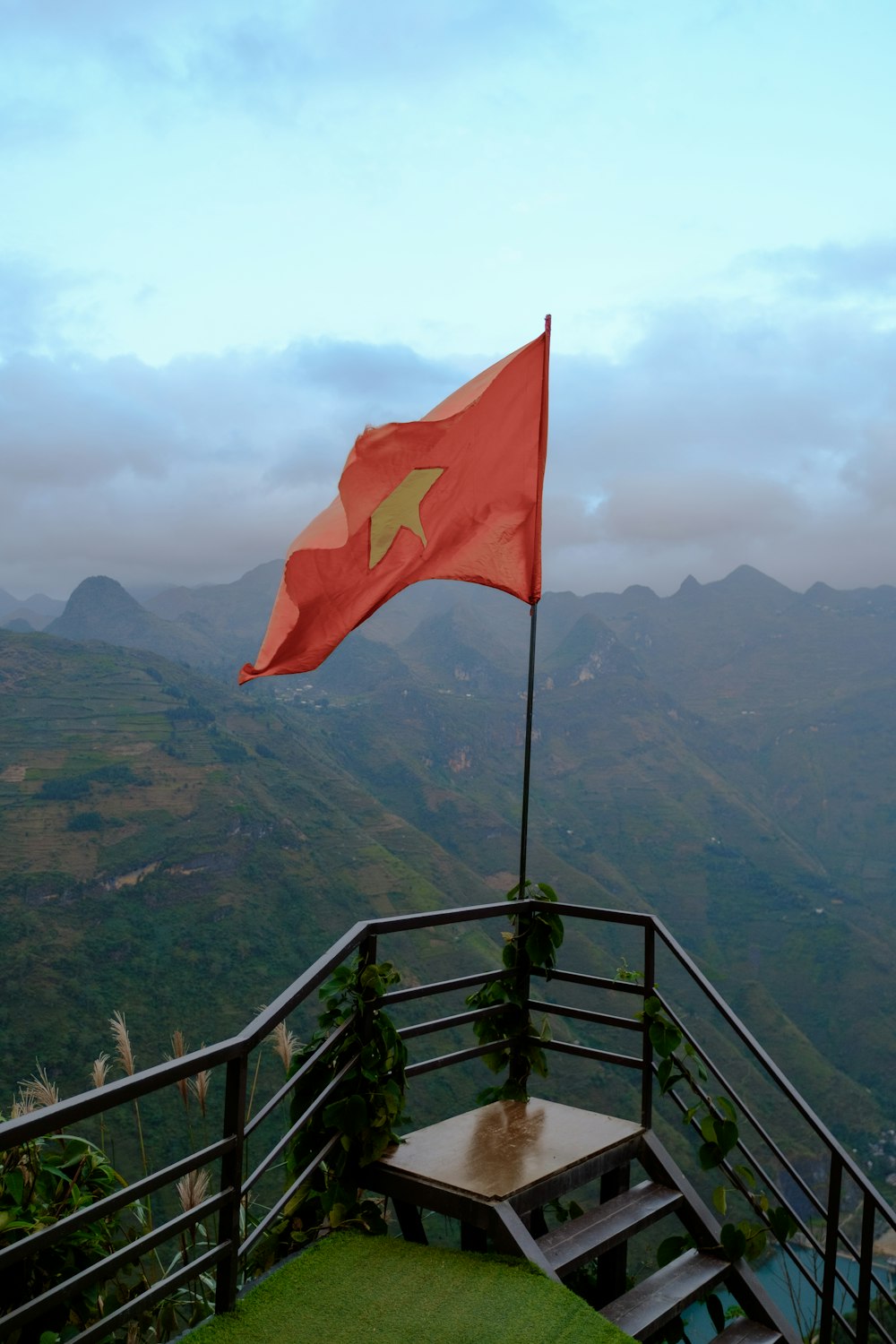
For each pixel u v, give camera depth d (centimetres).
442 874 12750
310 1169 331
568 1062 8162
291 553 378
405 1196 346
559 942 418
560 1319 288
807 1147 8750
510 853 18538
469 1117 398
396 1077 368
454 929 10100
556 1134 380
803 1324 388
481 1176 343
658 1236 2505
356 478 388
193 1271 268
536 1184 341
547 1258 324
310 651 388
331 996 359
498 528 429
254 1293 298
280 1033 370
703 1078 379
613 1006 10512
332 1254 324
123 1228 340
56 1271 304
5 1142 204
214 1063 263
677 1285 343
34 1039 6600
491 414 414
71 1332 308
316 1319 285
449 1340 276
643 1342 316
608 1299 362
